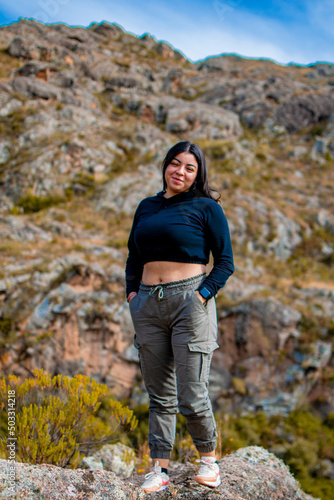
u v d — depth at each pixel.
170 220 2.22
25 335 13.35
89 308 14.10
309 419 13.15
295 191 30.25
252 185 28.89
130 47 61.19
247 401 13.62
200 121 36.41
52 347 13.37
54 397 3.20
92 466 3.56
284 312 14.66
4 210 23.59
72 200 24.81
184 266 2.21
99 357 13.72
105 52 54.59
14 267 14.91
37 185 25.09
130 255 2.60
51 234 19.86
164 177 2.37
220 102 45.94
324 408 13.77
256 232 23.34
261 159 35.00
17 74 35.38
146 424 5.38
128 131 32.56
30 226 20.03
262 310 14.66
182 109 38.50
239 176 29.58
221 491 2.33
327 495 10.05
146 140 31.48
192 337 2.14
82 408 3.17
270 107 42.22
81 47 47.19
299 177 33.28
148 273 2.29
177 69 55.72
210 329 2.20
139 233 2.29
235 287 16.53
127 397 13.42
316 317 15.14
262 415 13.11
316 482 10.64
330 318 15.35
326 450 11.69
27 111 30.52
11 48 39.00
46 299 14.02
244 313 14.71
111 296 14.60
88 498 2.04
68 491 2.05
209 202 2.27
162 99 42.06
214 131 35.56
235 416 13.05
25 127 29.19
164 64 58.47
